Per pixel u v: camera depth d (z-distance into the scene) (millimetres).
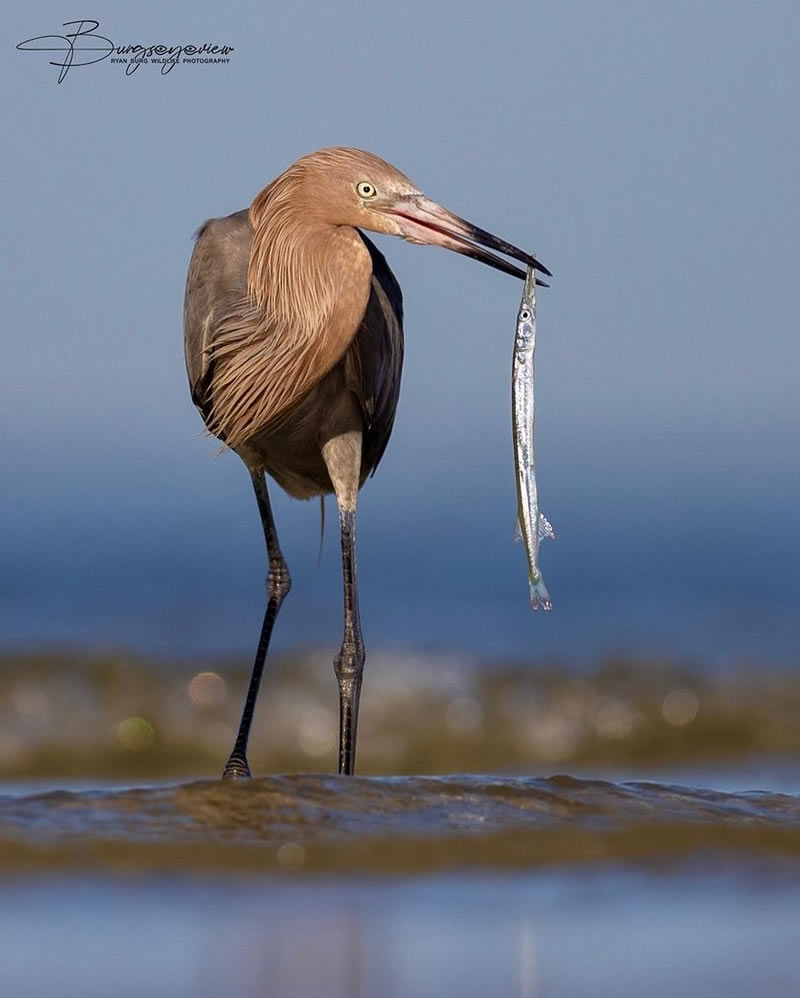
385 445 13219
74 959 7043
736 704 20422
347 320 11586
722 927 7719
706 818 9164
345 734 12148
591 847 8656
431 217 11703
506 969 7066
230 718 19609
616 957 7223
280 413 11977
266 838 8414
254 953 7156
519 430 10688
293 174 11805
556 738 19875
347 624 12281
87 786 17219
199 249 12523
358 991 6742
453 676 20672
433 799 9125
